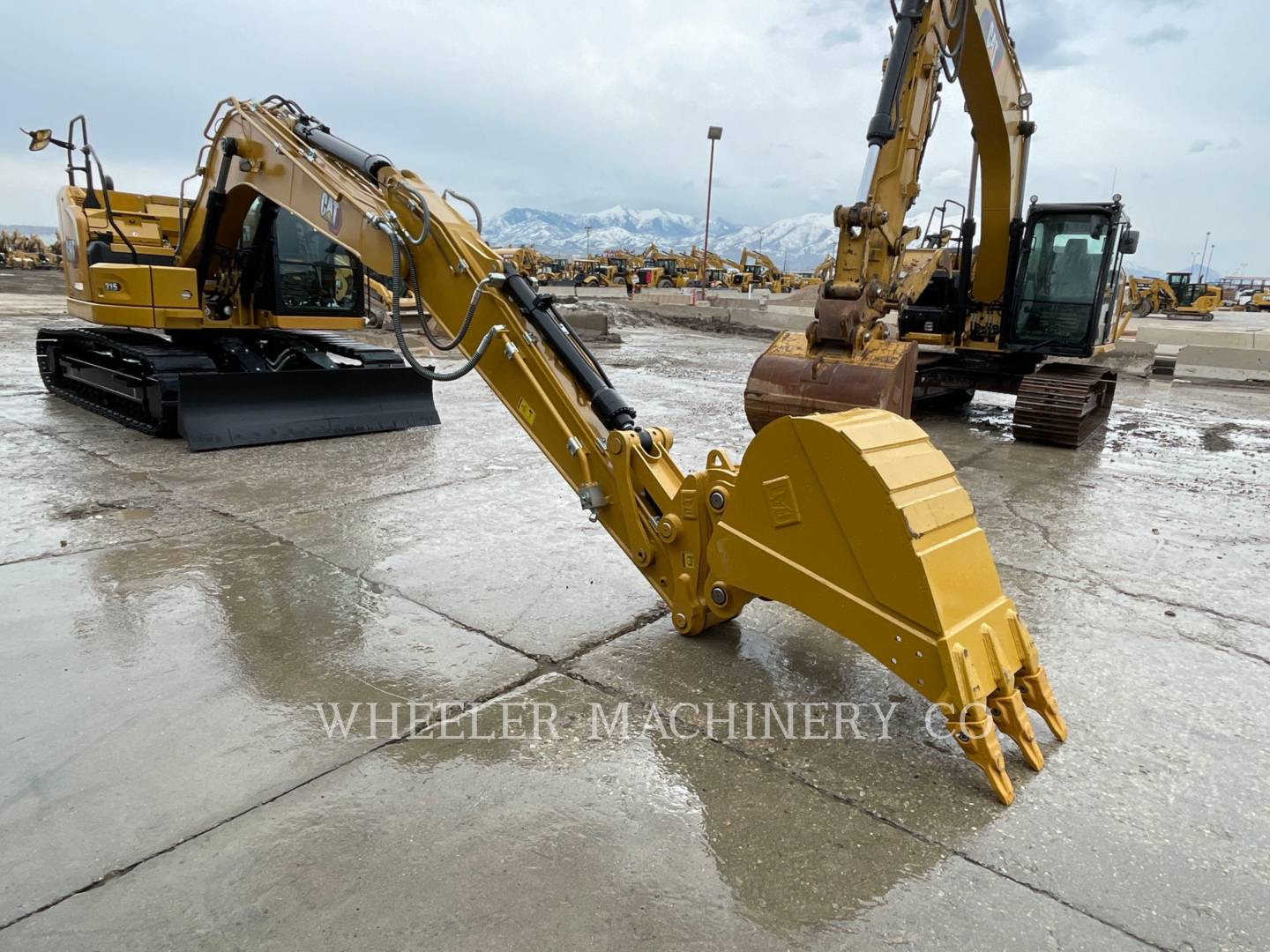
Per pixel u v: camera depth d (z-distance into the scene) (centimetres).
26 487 567
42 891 213
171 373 695
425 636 362
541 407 377
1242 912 216
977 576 287
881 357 671
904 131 655
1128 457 812
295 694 312
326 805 249
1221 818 256
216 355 821
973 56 769
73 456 655
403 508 545
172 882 217
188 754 274
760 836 241
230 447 691
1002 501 625
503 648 354
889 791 264
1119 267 957
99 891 214
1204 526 570
